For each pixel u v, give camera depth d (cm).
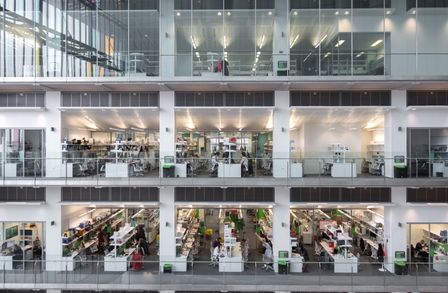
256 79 1325
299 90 1452
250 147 1948
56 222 1446
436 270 1349
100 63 1376
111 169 1405
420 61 1344
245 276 1327
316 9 1387
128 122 1694
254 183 1352
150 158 1422
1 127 1467
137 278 1312
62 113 1496
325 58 1365
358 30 1379
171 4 1407
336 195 1441
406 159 1374
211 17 1397
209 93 1470
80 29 1391
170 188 1451
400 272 1324
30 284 1284
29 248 1464
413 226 1447
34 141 1477
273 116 1462
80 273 1357
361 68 1356
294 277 1316
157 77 1336
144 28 1389
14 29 1393
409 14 1388
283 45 1402
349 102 1451
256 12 1395
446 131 1450
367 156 1459
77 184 1356
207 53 1377
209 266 1425
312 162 1398
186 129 1897
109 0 1396
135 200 1457
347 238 1370
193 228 1692
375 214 1570
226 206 1466
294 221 1708
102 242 1562
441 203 1409
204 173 1439
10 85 1370
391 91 1445
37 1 1405
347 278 1302
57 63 1383
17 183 1356
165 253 1436
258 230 1647
